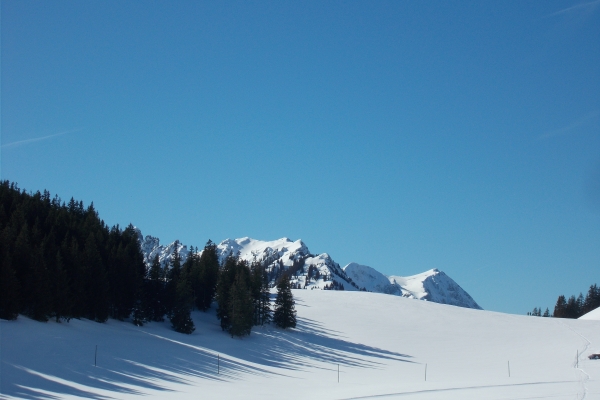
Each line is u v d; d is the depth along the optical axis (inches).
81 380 1694.1
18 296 2260.1
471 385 2062.0
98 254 2864.2
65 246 2842.0
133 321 2992.1
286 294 3572.8
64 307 2459.4
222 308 3326.8
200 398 1667.1
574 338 3543.3
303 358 2859.3
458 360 2967.5
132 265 3068.4
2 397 1352.1
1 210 3166.8
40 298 2348.7
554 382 2094.0
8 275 2219.5
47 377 1654.8
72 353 2007.9
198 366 2242.9
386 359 2970.0
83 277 2694.4
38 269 2378.2
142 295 3036.4
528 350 3206.2
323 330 3636.8
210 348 2751.0
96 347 2107.5
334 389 2048.5
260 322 3545.8
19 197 3624.5
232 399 1692.9
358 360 2908.5
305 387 2110.0
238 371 2295.8
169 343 2628.0
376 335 3587.6
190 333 3053.6
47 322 2415.1
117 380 1772.9
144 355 2236.7
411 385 2119.8
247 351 2844.5
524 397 1711.4
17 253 2431.1
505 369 2667.3
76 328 2465.6
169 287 3218.5
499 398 1705.2
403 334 3641.7
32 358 1834.4
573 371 2491.4
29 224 3240.7
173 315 3193.9
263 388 1998.0
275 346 3083.2
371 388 2058.3
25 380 1576.0
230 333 3191.4
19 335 2068.2
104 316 2787.9
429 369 2716.5
